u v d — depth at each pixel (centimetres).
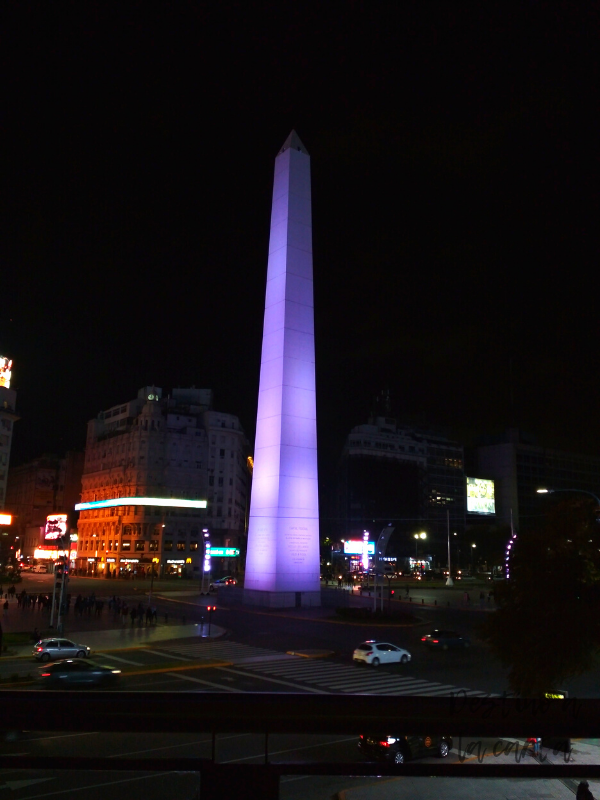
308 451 6309
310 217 6575
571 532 2072
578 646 1872
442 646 4016
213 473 14075
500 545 13475
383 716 242
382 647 3519
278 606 6009
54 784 532
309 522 6272
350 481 16738
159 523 13150
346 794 570
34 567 14475
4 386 11050
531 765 259
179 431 13888
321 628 5025
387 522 16488
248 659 3659
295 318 6338
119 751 1242
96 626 5041
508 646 2019
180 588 9544
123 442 13975
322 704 241
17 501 18988
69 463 17650
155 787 438
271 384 6359
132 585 10131
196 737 1470
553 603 1958
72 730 233
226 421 14500
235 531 14125
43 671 2719
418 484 17762
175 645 4203
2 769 252
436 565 16212
